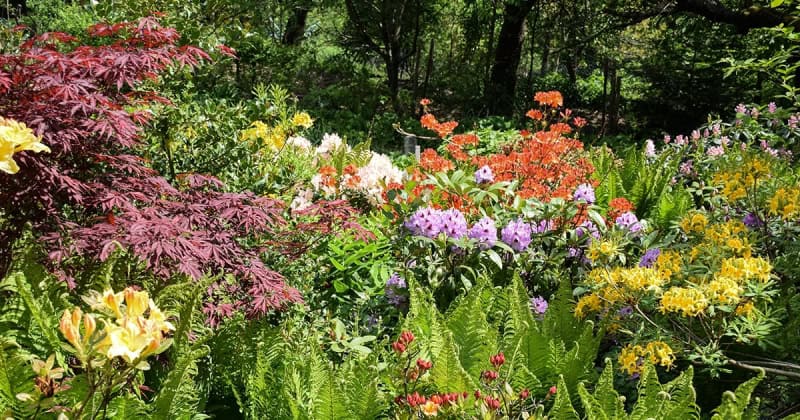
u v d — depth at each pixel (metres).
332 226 4.36
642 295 3.26
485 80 16.91
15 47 5.13
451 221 4.17
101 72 3.23
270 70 15.48
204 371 3.39
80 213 3.47
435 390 3.12
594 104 19.17
